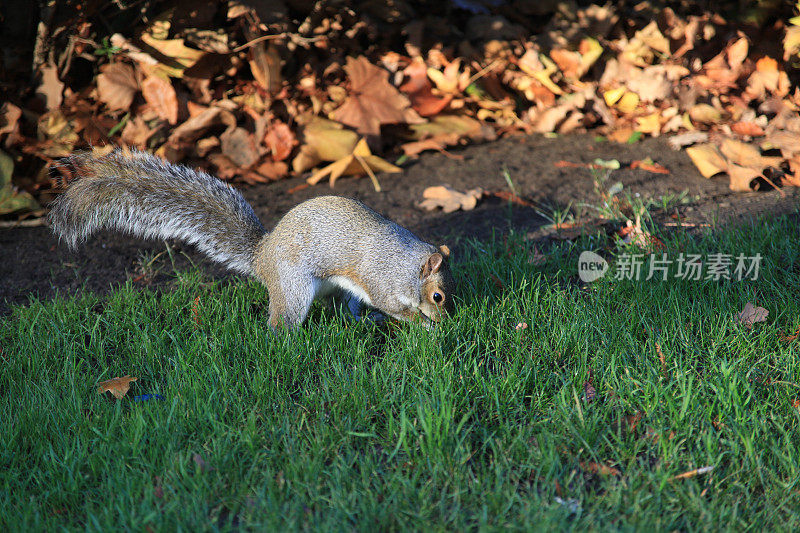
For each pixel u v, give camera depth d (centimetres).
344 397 349
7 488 299
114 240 567
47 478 314
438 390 346
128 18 679
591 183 623
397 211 598
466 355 391
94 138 632
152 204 456
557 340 392
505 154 700
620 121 747
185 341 415
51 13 618
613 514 277
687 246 482
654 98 746
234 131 668
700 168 616
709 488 292
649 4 809
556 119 743
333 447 320
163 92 647
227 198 455
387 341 418
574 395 336
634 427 323
